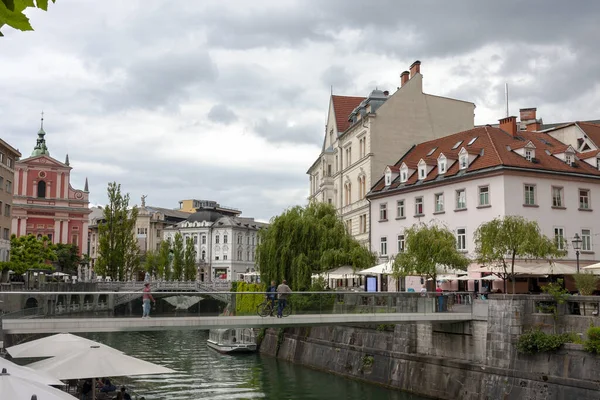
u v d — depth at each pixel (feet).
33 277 226.38
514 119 168.66
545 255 112.68
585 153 165.27
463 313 106.93
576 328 90.99
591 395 81.87
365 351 132.67
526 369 92.53
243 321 91.50
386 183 187.01
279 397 115.65
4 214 224.12
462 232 156.15
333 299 97.96
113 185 270.05
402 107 200.44
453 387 105.50
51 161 342.23
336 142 229.86
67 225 342.03
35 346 73.97
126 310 85.15
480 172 150.20
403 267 128.57
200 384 129.90
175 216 545.85
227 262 479.00
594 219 156.35
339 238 161.58
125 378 129.18
